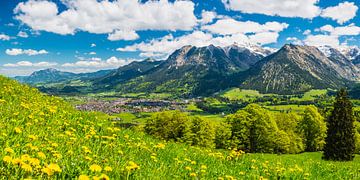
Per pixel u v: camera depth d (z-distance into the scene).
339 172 16.81
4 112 11.84
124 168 8.44
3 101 13.45
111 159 9.37
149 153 11.63
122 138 13.05
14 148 7.92
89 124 14.09
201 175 10.14
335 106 68.94
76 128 12.87
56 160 7.75
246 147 84.06
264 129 82.38
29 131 10.09
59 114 14.05
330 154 68.50
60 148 9.09
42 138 9.75
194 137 76.31
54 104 17.91
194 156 13.14
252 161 13.88
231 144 82.56
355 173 17.20
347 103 68.31
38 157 7.76
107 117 17.89
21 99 16.19
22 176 6.28
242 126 82.69
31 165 6.73
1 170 6.35
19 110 12.90
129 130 16.25
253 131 83.62
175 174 9.66
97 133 12.58
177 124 77.94
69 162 7.91
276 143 83.62
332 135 68.31
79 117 14.71
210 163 12.59
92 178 7.07
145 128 78.81
